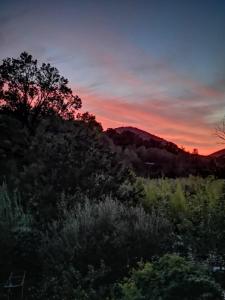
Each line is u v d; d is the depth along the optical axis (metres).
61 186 9.09
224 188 8.34
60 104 26.73
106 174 9.86
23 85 26.75
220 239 6.11
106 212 6.42
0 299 5.51
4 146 14.88
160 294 3.95
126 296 4.22
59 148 9.66
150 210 9.14
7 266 6.14
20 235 6.62
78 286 5.20
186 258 5.96
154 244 5.97
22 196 9.23
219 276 5.24
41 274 6.09
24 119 24.61
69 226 6.26
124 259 5.70
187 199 9.46
